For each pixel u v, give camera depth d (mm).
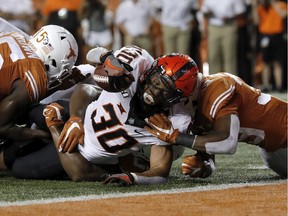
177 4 36688
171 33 37031
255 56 41656
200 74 14203
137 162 14992
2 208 12117
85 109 14898
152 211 11906
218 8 35031
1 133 15133
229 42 35375
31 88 14945
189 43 37281
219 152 13914
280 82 40656
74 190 13836
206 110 14086
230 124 13930
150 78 13594
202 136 13891
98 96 15266
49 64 15789
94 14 38812
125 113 14188
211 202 12602
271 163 15445
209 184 14531
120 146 14469
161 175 14258
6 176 15812
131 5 39750
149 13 40000
